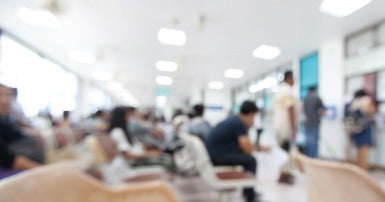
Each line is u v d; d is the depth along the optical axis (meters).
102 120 6.02
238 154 2.72
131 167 2.97
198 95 13.41
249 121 2.82
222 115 13.68
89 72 10.53
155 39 5.89
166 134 5.65
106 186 0.54
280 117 3.89
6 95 1.93
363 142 4.23
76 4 4.18
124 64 8.67
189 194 3.21
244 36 5.47
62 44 6.57
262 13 4.31
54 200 0.50
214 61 7.74
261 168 4.50
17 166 1.66
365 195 0.78
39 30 5.58
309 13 4.26
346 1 3.84
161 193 0.57
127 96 20.02
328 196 0.90
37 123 5.96
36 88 7.27
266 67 8.43
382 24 4.57
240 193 3.12
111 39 6.00
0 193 0.46
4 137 1.84
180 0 3.98
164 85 13.30
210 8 4.20
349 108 4.62
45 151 2.14
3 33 5.66
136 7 4.26
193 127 3.75
